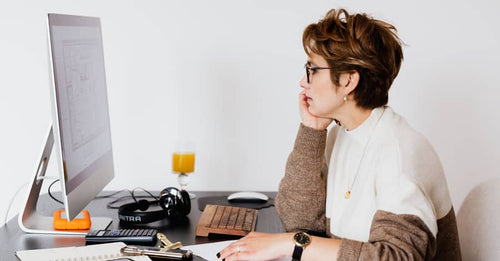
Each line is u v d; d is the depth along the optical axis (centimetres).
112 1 204
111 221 151
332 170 146
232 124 215
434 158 125
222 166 217
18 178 210
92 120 148
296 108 215
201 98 212
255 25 209
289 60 211
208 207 161
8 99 205
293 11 209
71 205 127
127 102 210
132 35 206
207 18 208
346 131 138
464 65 212
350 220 132
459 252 133
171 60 209
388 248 109
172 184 216
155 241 133
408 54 212
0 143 208
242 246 119
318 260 113
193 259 119
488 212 135
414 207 113
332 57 124
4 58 203
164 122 212
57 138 122
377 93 129
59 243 132
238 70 211
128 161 214
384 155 125
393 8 209
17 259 120
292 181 150
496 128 215
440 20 210
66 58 129
